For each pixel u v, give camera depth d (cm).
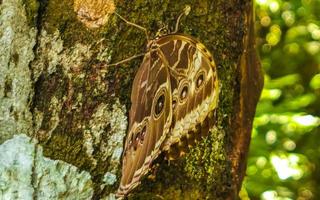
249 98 82
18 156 73
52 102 74
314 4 203
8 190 73
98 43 74
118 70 74
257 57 84
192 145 76
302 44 208
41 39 74
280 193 178
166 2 75
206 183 77
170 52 74
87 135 74
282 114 177
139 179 74
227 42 78
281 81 186
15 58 73
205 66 74
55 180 73
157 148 74
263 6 195
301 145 196
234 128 79
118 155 74
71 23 74
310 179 197
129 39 75
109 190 74
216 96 75
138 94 74
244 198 177
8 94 73
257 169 176
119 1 74
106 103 74
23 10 73
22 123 73
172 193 76
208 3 77
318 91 204
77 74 74
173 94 74
